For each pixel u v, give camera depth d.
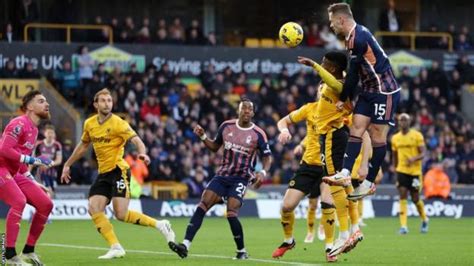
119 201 21.73
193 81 50.06
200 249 25.17
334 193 21.02
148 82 48.00
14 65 47.12
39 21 50.69
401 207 33.03
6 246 19.17
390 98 18.67
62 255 22.91
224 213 41.69
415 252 24.67
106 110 21.62
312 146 21.69
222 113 47.19
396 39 54.69
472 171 47.66
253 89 50.34
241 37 55.38
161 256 22.58
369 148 20.20
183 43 50.75
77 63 48.38
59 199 39.94
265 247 26.00
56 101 46.28
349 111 20.97
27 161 19.25
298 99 49.12
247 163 21.95
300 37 19.83
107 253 22.11
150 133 44.31
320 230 29.44
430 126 48.97
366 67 18.58
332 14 18.72
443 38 54.84
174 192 43.06
